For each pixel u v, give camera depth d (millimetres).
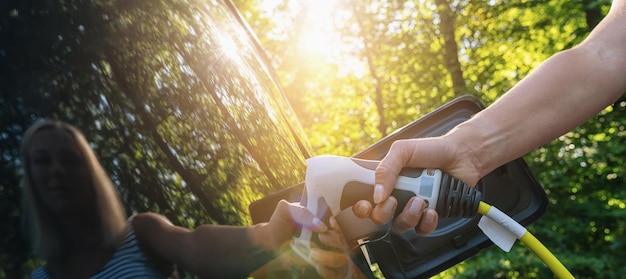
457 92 11250
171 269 850
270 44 12062
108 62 891
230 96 1160
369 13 12016
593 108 1272
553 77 1263
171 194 891
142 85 920
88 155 814
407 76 12078
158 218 861
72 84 837
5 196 755
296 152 1402
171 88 975
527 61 11758
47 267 762
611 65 1289
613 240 8875
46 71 824
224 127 1076
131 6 989
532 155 10367
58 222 782
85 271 783
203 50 1143
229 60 1261
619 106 9836
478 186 1271
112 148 839
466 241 1285
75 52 862
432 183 1071
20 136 782
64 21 872
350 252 1117
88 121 830
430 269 1273
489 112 1217
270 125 1302
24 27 834
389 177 1051
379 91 12289
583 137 10125
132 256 817
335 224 1060
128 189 839
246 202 1038
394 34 12023
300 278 1008
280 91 1667
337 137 12859
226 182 1007
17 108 790
